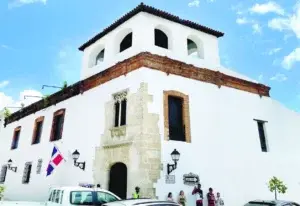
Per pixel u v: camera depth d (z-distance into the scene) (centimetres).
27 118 2448
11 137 2609
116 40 1753
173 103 1505
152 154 1311
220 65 1823
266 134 1823
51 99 2139
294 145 1933
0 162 2645
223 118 1642
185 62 1634
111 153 1455
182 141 1433
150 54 1466
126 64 1530
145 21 1595
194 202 1359
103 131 1551
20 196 2112
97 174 1495
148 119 1358
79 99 1827
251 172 1636
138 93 1409
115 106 1566
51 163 1627
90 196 1023
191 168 1407
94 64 1942
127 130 1404
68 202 980
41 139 2111
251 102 1831
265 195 1639
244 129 1716
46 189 1839
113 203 749
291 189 1789
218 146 1552
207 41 1817
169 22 1686
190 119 1502
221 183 1487
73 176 1650
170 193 1277
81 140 1688
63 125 1902
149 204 714
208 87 1650
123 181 1384
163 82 1472
